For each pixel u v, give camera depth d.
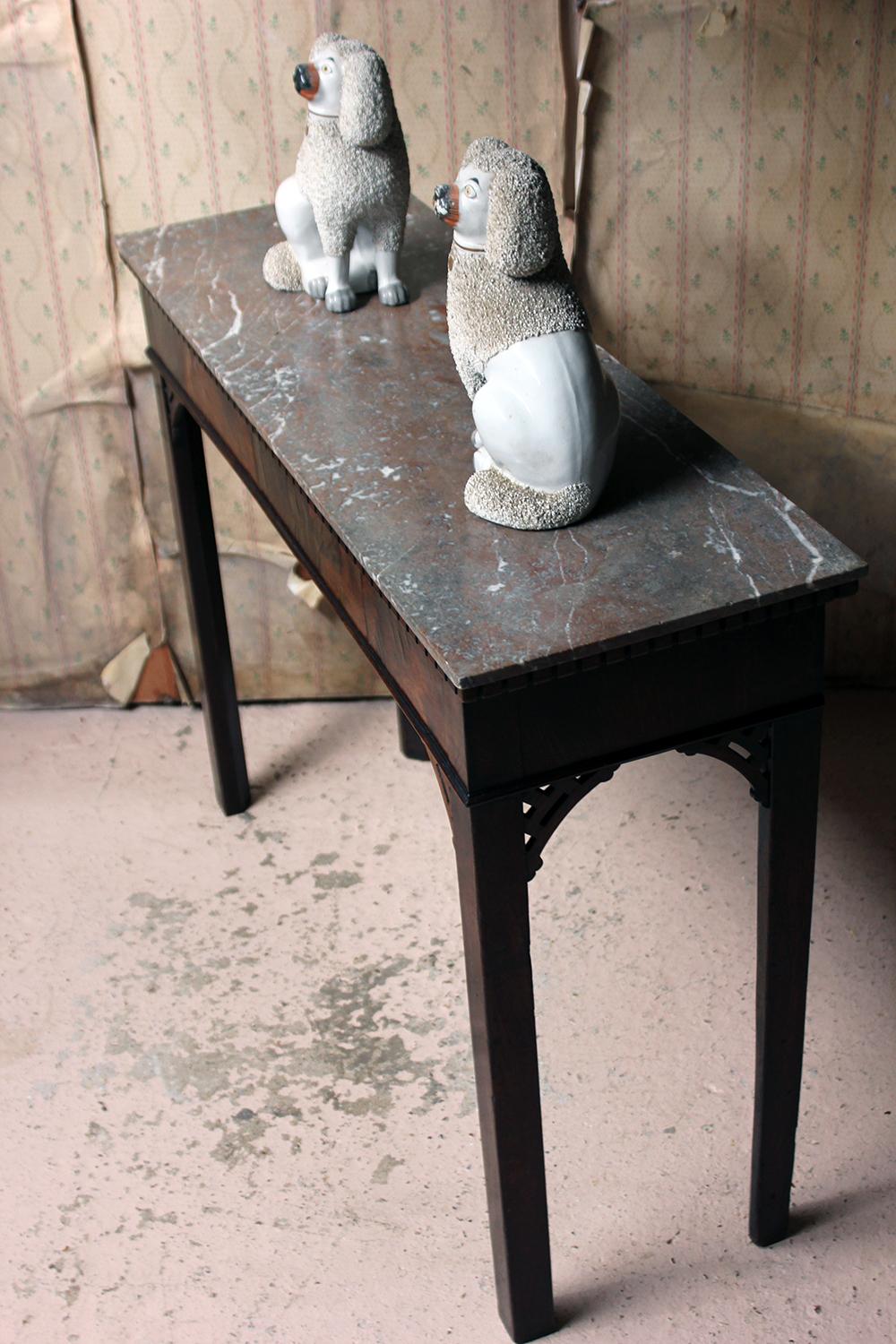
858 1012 2.17
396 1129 2.06
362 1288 1.85
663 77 2.36
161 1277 1.88
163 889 2.52
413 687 1.53
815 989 2.21
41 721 2.98
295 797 2.71
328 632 2.89
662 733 1.48
